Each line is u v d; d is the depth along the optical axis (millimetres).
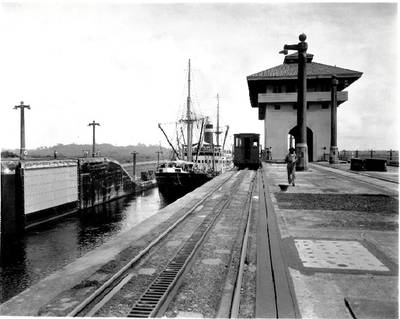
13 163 28219
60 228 29438
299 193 15250
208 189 18391
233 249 7844
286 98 45844
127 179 50312
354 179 20828
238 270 6105
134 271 6637
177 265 6871
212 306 5176
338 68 46406
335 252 7090
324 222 9781
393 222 9750
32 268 19172
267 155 47125
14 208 27797
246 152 38562
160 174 42562
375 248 7352
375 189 16422
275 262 6457
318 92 45125
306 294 5168
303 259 6676
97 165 41312
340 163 38781
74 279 6109
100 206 41219
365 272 6012
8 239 25625
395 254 6969
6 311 4906
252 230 9211
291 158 17812
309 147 51000
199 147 52031
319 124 46281
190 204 13922
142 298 5422
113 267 6719
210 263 6988
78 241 25188
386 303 4758
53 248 23266
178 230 9820
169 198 43156
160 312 4977
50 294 5488
